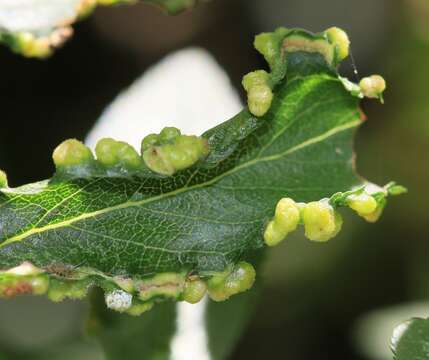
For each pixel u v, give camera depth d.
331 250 0.30
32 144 0.30
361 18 0.31
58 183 0.18
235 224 0.19
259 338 0.31
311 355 0.31
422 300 0.31
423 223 0.32
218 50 0.33
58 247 0.18
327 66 0.19
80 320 0.26
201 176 0.19
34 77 0.31
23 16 0.20
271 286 0.30
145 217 0.19
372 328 0.28
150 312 0.22
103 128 0.23
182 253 0.19
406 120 0.33
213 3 0.33
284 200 0.18
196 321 0.22
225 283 0.19
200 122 0.23
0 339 0.25
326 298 0.31
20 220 0.18
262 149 0.19
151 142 0.18
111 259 0.18
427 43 0.32
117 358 0.22
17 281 0.18
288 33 0.19
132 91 0.24
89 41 0.32
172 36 0.33
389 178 0.32
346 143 0.19
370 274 0.31
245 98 0.28
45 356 0.25
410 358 0.19
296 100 0.19
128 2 0.21
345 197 0.18
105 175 0.18
